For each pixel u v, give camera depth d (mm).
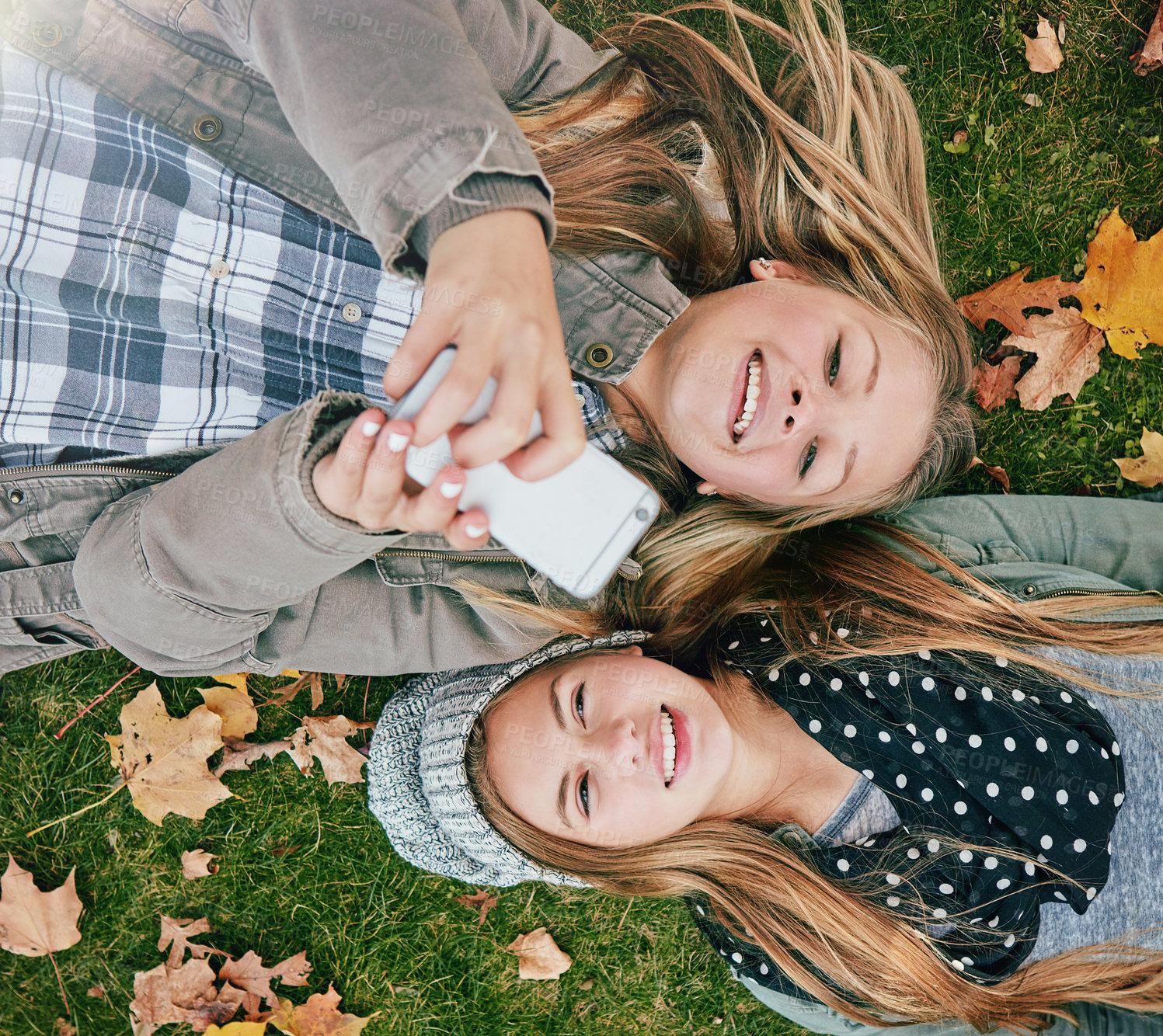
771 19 2254
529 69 1812
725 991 2361
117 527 1549
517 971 2324
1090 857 1769
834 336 1671
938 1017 1898
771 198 1851
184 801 2135
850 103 1896
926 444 1911
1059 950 1902
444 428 1018
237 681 2201
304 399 1741
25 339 1643
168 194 1626
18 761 2176
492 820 1857
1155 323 2201
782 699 1842
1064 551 2137
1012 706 1800
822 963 1865
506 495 1237
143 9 1540
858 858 1821
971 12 2285
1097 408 2365
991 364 2318
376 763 2109
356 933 2291
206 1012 2152
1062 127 2328
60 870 2197
